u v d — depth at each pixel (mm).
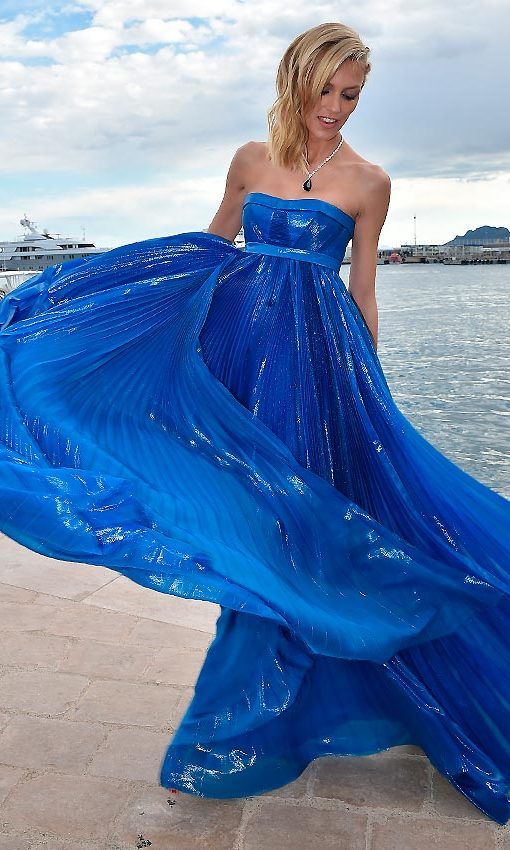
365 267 2408
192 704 2342
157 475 2162
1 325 2480
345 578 2207
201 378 2279
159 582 1926
